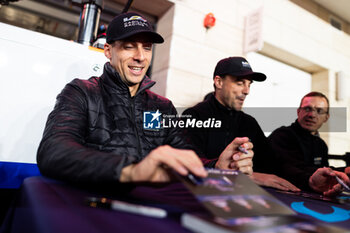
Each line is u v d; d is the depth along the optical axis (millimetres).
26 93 876
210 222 222
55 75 927
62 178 370
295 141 1562
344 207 493
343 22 4031
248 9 2830
